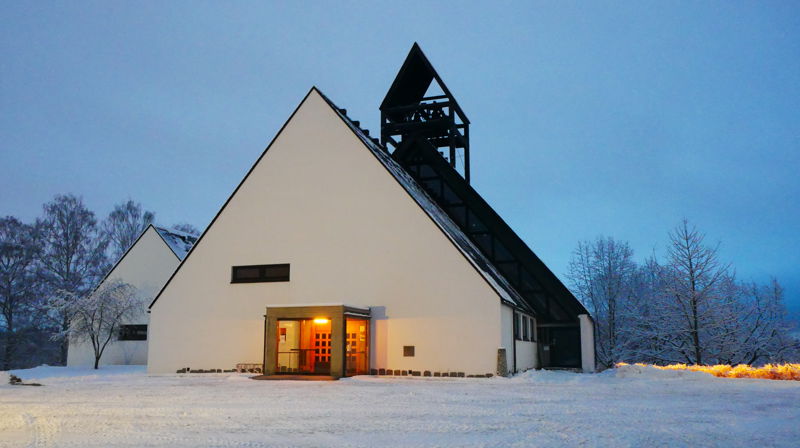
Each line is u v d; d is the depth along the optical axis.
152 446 7.08
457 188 26.84
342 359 18.95
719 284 32.31
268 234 22.58
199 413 10.14
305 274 21.84
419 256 20.59
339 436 7.84
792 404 11.17
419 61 27.20
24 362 41.34
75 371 25.67
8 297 39.25
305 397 12.92
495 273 23.69
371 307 20.80
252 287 22.31
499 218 26.17
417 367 19.92
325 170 22.39
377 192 21.56
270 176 23.05
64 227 42.75
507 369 19.44
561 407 10.92
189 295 22.92
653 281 38.75
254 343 21.91
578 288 40.75
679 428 8.33
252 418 9.54
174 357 22.61
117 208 46.62
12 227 40.62
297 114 23.23
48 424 8.85
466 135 30.03
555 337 25.12
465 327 19.62
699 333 32.59
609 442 7.30
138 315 30.22
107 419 9.38
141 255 30.86
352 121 25.98
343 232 21.70
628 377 18.77
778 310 34.69
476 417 9.64
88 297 29.75
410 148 27.59
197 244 23.22
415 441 7.47
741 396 12.74
